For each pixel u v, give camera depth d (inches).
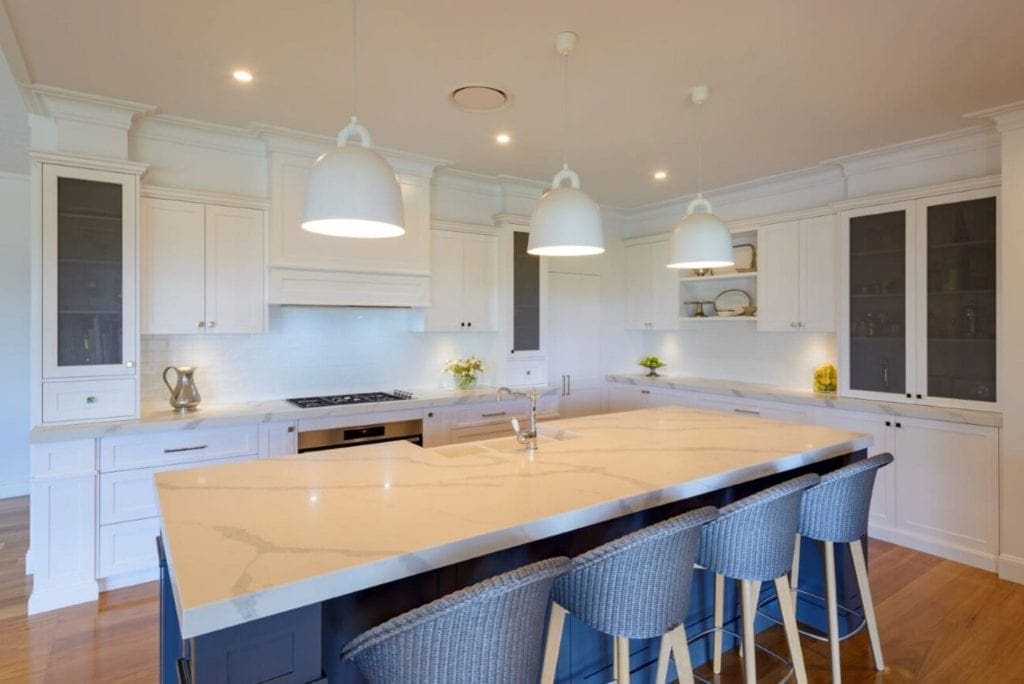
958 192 134.0
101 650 97.3
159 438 121.0
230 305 136.7
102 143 121.0
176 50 97.0
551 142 143.7
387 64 102.2
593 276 224.1
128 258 120.6
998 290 127.0
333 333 163.5
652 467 81.2
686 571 63.2
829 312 162.7
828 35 92.0
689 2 82.8
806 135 138.3
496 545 56.3
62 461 112.4
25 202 185.6
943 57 99.3
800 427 112.0
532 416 95.7
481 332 187.2
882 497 147.2
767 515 72.1
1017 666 93.7
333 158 66.1
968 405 132.6
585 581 59.6
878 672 92.4
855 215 153.9
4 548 142.7
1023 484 122.2
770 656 97.7
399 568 50.1
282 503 64.7
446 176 173.6
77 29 90.1
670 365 226.2
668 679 91.0
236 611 42.3
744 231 186.2
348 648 45.3
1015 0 82.0
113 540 117.0
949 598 116.5
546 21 88.0
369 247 152.0
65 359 115.5
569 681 77.9
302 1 82.5
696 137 139.9
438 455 88.6
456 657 45.7
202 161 137.1
